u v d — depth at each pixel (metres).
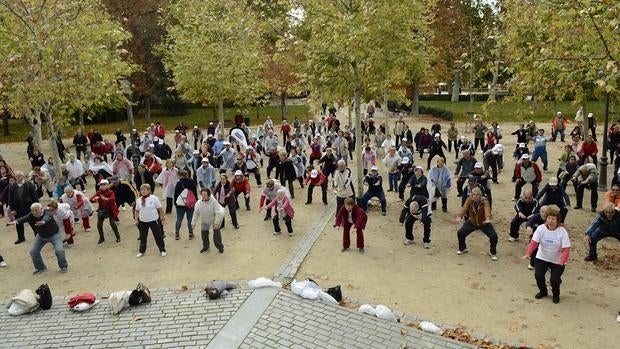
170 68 34.44
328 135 28.98
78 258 13.02
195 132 31.44
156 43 42.34
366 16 14.47
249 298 9.98
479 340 8.35
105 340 8.70
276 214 13.98
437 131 27.41
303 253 12.58
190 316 9.41
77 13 16.80
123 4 41.56
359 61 15.54
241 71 29.50
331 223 15.07
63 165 21.69
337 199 15.32
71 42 16.27
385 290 10.40
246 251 12.99
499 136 26.81
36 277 11.91
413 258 12.12
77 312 9.82
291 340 8.43
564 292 10.07
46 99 15.90
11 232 15.55
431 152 22.33
